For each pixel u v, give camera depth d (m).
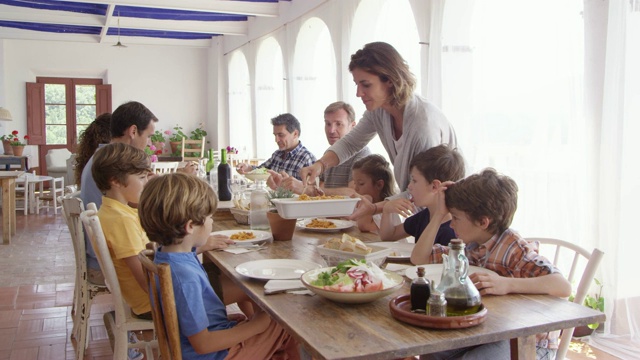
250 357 1.67
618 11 2.80
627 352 2.82
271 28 7.99
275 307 1.37
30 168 10.28
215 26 9.02
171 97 11.47
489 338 1.19
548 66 3.52
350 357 1.07
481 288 1.43
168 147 11.47
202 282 1.60
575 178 3.26
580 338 3.02
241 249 2.03
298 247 2.08
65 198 2.90
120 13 8.40
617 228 2.84
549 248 3.41
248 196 2.71
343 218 2.84
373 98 2.40
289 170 4.25
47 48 10.60
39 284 4.28
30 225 6.96
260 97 8.79
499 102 3.90
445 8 4.04
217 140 10.95
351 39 5.59
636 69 2.79
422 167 1.99
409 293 1.45
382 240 2.25
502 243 1.63
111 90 11.05
